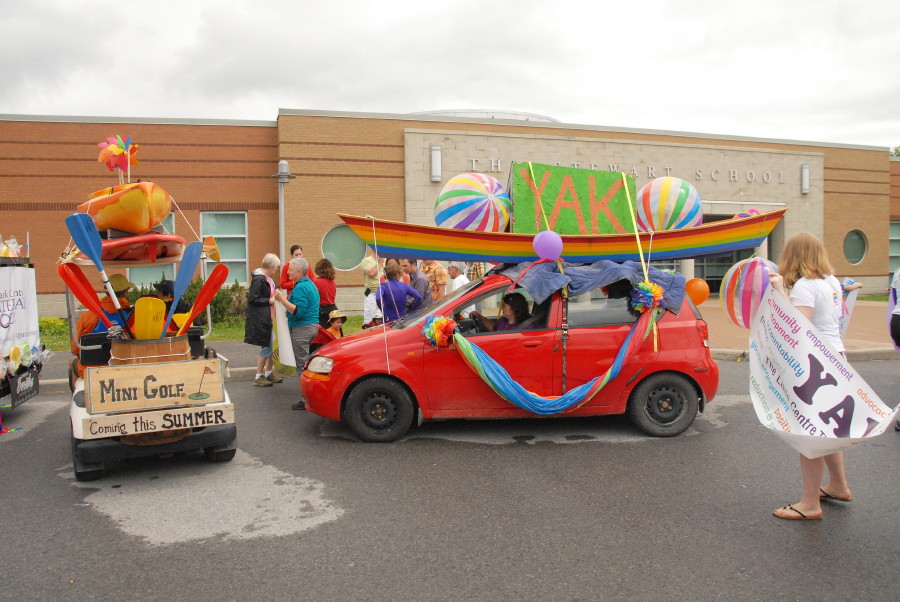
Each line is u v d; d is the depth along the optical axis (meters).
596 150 18.45
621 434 6.23
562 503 4.48
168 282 6.21
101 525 4.20
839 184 21.70
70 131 15.92
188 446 5.12
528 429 6.44
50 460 5.65
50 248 15.91
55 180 15.89
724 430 6.36
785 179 20.67
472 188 6.96
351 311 16.86
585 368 5.97
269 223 16.89
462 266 12.60
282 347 7.51
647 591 3.28
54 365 10.14
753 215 6.98
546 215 6.75
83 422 4.77
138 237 5.39
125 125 16.17
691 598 3.21
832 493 4.43
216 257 7.00
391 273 8.38
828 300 4.10
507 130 17.73
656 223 6.94
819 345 3.82
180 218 16.52
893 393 8.02
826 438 3.69
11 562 3.67
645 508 4.38
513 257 6.59
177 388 4.98
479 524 4.14
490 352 5.93
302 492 4.76
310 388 6.05
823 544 3.80
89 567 3.61
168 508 4.48
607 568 3.53
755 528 4.04
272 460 5.55
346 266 16.81
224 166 16.69
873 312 16.84
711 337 12.34
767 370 4.05
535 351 5.94
